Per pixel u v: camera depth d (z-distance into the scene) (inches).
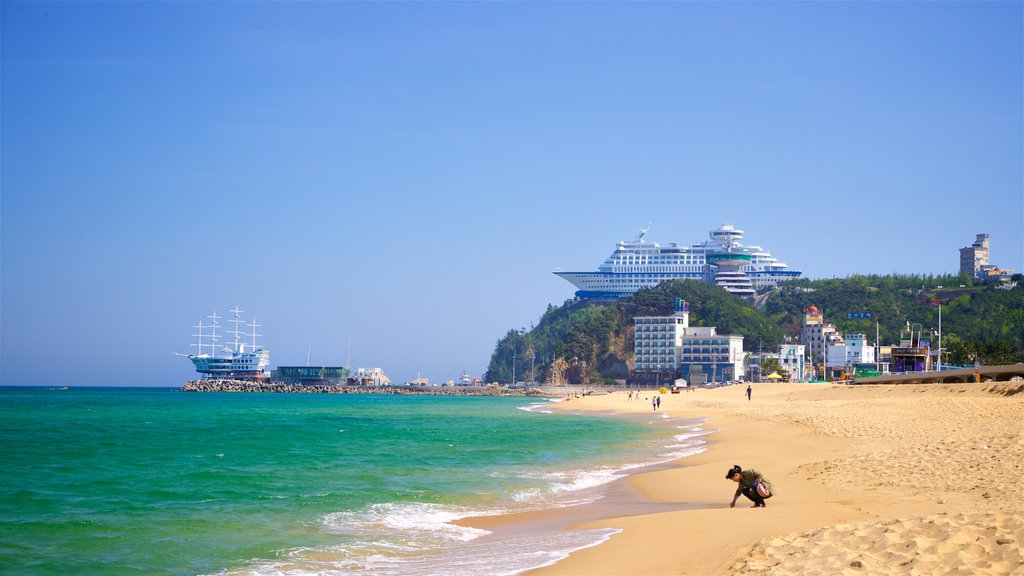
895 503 984.3
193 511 1224.2
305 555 936.9
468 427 3617.1
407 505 1269.7
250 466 1868.8
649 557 794.8
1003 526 687.1
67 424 4052.7
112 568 883.4
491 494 1376.7
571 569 780.0
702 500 1250.0
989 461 1215.6
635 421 3828.7
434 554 928.3
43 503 1305.4
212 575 850.1
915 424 2196.1
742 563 677.9
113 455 2183.8
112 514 1202.6
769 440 2182.6
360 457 2086.6
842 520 899.4
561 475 1647.4
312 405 7770.7
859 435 2034.9
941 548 636.1
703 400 5940.0
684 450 2156.7
